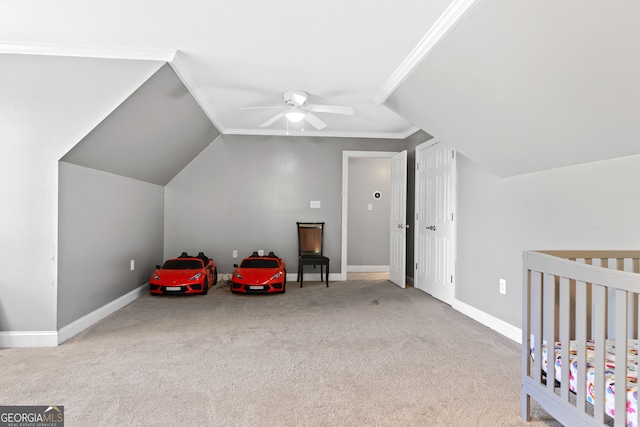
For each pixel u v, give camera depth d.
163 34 2.47
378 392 2.03
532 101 2.12
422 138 4.78
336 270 5.47
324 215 5.44
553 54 1.76
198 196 5.25
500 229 3.08
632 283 1.20
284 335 2.97
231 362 2.42
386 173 6.61
